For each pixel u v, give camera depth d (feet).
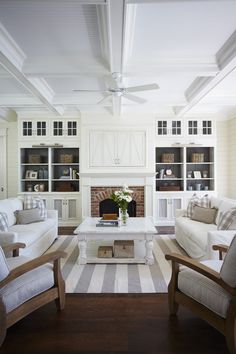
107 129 19.16
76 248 14.03
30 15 7.45
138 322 7.22
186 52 9.90
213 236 9.67
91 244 13.92
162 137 19.77
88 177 19.13
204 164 21.16
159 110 19.16
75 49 9.68
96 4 6.66
